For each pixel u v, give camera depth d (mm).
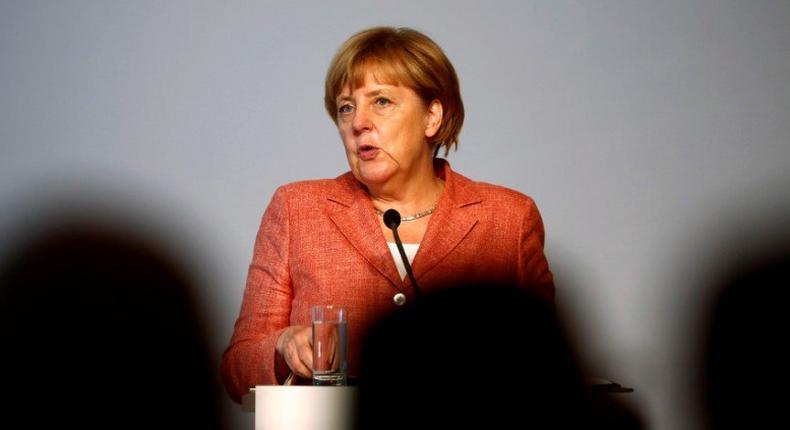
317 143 13688
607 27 13633
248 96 13750
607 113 13578
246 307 8352
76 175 13797
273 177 13664
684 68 13633
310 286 8219
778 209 13305
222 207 13656
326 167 13688
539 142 13547
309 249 8328
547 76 13594
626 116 13570
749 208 13391
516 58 13602
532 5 13633
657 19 13664
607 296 13367
